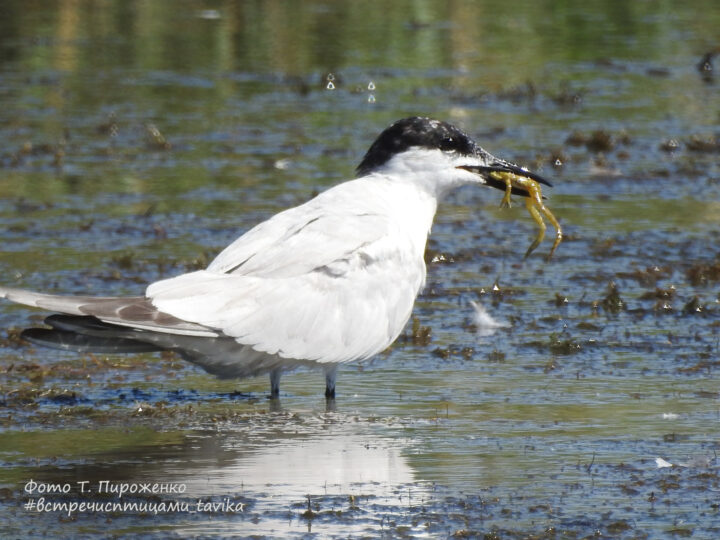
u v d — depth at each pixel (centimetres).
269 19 3294
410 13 3375
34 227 1686
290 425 1035
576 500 872
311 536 811
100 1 3466
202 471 925
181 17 3312
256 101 2530
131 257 1522
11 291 952
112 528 826
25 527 826
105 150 2133
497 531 816
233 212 1775
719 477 914
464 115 2428
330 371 1097
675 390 1121
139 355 1242
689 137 2273
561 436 1002
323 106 2486
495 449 973
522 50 3006
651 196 1908
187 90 2617
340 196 1116
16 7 3381
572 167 2072
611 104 2542
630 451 967
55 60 2842
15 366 1181
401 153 1161
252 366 1049
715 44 3075
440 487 895
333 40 3083
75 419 1045
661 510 855
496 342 1270
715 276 1498
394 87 2652
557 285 1477
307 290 1043
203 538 808
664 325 1324
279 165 2041
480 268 1548
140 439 996
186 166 2036
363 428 1026
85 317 963
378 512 850
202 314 992
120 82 2670
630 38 3141
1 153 2097
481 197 1966
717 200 1886
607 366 1192
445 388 1134
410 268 1120
